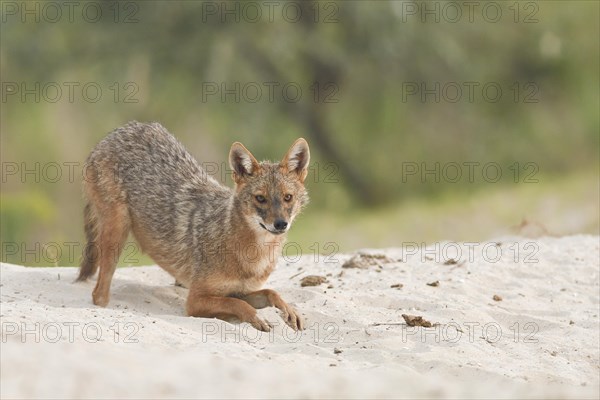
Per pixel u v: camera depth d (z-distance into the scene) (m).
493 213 24.19
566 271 10.84
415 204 28.11
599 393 5.40
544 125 32.38
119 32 30.39
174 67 30.59
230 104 29.91
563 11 32.47
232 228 8.62
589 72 32.62
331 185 30.16
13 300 8.95
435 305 8.95
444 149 32.44
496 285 10.24
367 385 5.57
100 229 9.47
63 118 30.98
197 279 8.77
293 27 30.45
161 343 7.05
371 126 32.88
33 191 24.66
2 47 30.36
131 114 31.05
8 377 5.37
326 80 32.47
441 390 5.47
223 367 5.93
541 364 7.41
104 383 5.32
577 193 24.33
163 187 9.42
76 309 8.02
